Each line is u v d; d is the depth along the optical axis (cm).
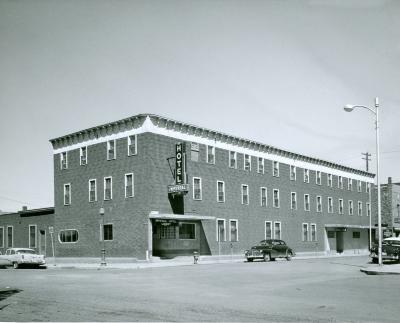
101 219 4009
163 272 2719
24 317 1130
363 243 7406
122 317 1114
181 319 1078
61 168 4847
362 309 1210
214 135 4706
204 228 4478
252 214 5109
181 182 4091
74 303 1369
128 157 4162
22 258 3759
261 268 2956
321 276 2314
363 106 2941
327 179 6644
